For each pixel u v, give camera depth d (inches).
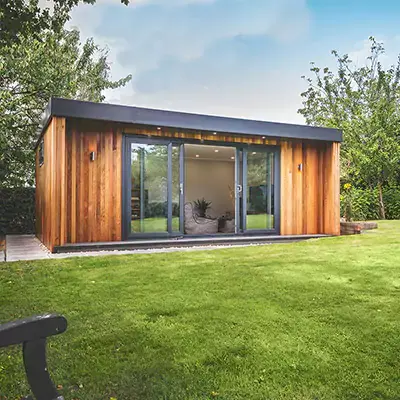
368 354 80.3
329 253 205.2
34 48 374.9
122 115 251.1
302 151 334.0
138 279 148.3
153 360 78.5
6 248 271.6
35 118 422.9
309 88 706.8
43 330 39.6
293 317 102.8
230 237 296.8
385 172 517.7
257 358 78.9
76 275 156.6
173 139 288.7
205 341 87.7
